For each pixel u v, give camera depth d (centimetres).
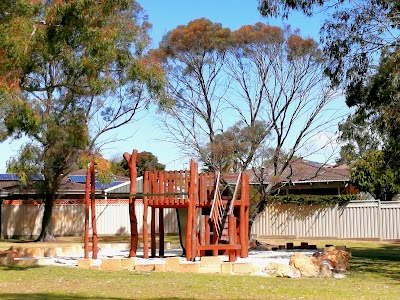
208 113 3184
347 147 3062
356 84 1934
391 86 1783
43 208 3847
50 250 2275
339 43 1923
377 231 3195
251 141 2989
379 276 1530
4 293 1188
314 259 1552
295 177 3747
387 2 1845
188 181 1916
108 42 1591
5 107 1560
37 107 1964
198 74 3177
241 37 3053
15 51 1481
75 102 2319
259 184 2995
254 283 1353
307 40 2950
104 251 2519
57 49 1586
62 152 3005
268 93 3030
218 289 1245
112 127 3272
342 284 1353
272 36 3012
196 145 3141
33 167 3159
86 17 1542
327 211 3325
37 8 1523
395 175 3494
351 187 4022
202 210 2083
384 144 2031
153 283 1350
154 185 1981
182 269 1633
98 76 1700
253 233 3500
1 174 4491
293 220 3403
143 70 1734
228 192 2420
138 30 2073
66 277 1488
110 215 4034
